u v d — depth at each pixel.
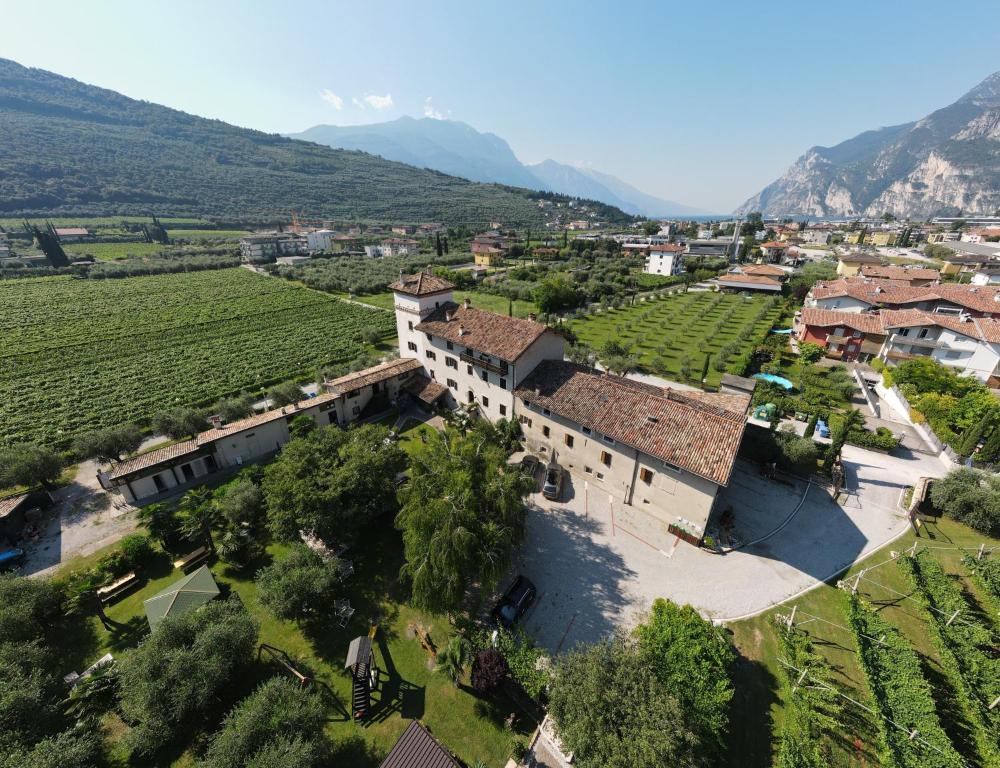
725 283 119.94
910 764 18.19
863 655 22.44
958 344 58.41
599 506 35.47
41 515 34.88
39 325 87.06
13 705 18.64
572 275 129.00
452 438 32.59
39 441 45.38
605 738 16.98
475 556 24.34
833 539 32.03
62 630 25.39
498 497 25.97
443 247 192.38
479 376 45.09
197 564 29.98
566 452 39.25
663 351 72.69
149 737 18.58
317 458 30.52
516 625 25.42
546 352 43.84
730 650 22.45
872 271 102.50
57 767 16.97
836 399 52.97
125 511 35.19
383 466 31.34
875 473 39.31
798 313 84.88
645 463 33.09
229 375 63.81
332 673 23.17
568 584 28.50
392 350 72.19
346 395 47.91
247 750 17.48
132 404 54.56
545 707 20.72
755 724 20.73
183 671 19.84
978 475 34.84
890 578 28.72
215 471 40.03
